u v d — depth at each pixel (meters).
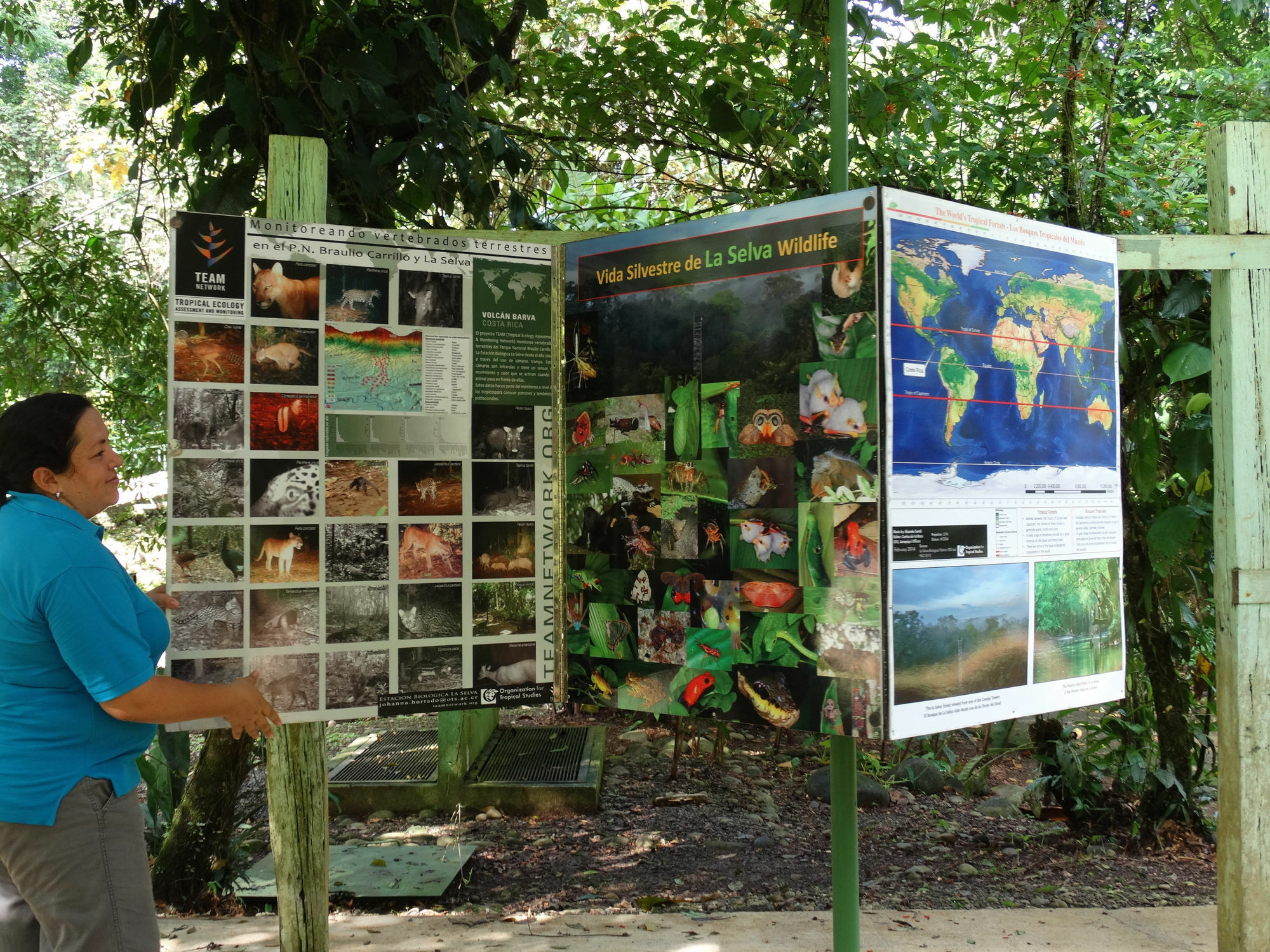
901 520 2.16
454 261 2.61
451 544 2.58
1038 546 2.39
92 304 4.35
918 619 2.19
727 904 3.56
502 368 2.64
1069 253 2.49
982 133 4.26
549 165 4.20
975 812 4.61
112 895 1.89
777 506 2.34
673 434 2.52
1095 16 3.71
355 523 2.49
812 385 2.28
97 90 5.38
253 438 2.41
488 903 3.59
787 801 4.84
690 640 2.47
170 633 2.19
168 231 2.36
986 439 2.31
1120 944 3.02
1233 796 2.58
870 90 3.65
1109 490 2.55
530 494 2.66
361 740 5.54
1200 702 4.82
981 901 3.55
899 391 2.17
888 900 3.57
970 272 2.29
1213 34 4.62
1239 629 2.57
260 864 3.84
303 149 2.53
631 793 4.95
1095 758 4.34
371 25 3.29
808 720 2.28
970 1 3.98
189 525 2.37
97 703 1.91
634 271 2.59
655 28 4.11
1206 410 3.55
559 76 4.20
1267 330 2.61
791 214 2.32
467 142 3.39
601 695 2.62
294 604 2.44
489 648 2.61
